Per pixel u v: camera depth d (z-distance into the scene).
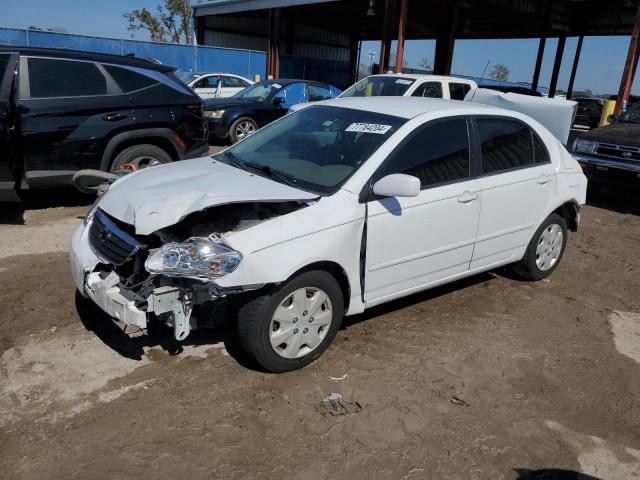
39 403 3.12
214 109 12.12
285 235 3.26
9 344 3.70
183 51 25.00
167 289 3.05
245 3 23.59
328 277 3.51
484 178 4.39
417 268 4.06
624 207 9.07
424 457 2.89
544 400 3.47
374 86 10.72
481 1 21.22
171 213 3.19
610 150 8.62
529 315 4.66
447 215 4.09
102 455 2.76
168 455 2.78
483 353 3.97
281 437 2.96
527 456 2.96
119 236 3.35
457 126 4.28
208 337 3.93
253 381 3.43
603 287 5.44
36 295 4.40
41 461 2.70
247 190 3.50
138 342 3.80
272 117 12.84
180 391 3.29
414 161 3.94
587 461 2.96
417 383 3.54
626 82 13.80
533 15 24.17
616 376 3.81
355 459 2.84
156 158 6.90
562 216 5.37
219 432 2.97
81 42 21.97
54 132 6.08
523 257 5.14
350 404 3.28
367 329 4.21
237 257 3.09
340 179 3.69
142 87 6.75
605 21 25.14
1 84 5.81
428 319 4.45
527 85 22.67
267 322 3.30
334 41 35.31
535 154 4.93
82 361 3.54
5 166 5.86
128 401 3.18
